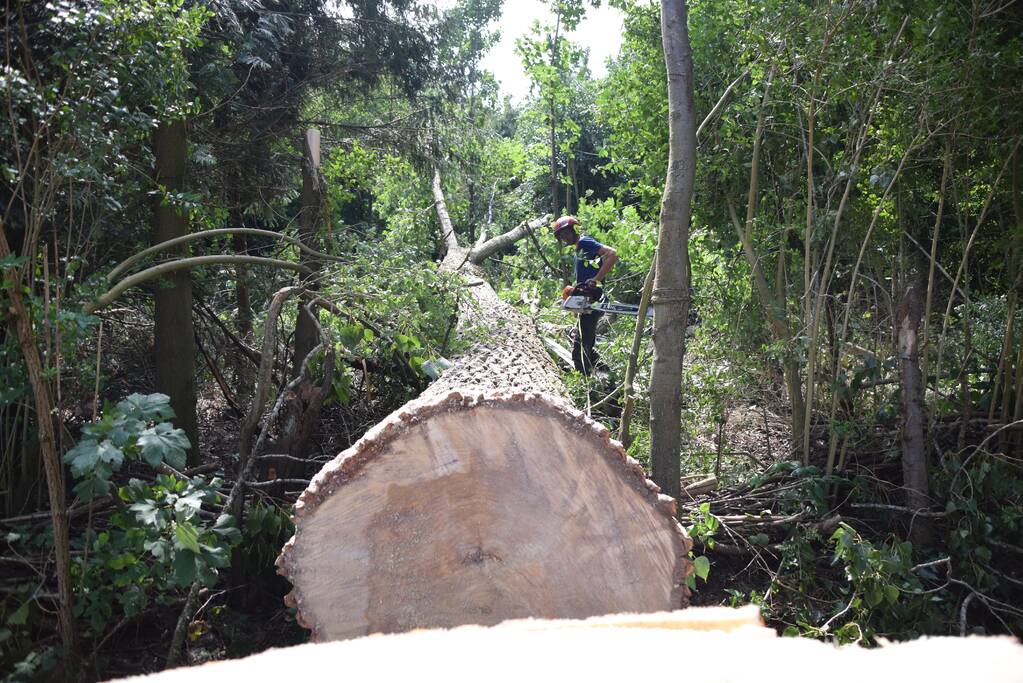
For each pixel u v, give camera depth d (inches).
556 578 101.5
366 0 292.7
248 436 154.9
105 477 115.3
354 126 310.3
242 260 181.0
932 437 177.9
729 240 208.4
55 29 140.1
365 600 101.1
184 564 115.7
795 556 155.1
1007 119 166.6
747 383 192.2
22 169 126.7
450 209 400.5
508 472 102.8
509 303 275.7
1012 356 198.5
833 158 193.9
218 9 225.3
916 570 150.8
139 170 169.6
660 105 213.3
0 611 121.5
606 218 344.5
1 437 149.7
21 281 116.8
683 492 172.7
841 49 169.9
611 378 231.3
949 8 158.9
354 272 192.1
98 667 122.4
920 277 203.3
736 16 191.8
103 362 200.7
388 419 113.3
